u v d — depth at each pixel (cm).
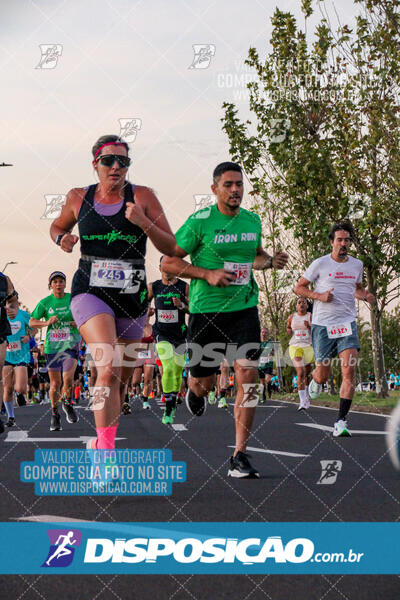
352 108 1839
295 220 1967
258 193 2006
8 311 900
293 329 1430
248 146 1945
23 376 1280
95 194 539
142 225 512
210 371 640
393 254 1861
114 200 537
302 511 438
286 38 1892
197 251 623
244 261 619
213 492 505
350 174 1825
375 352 1883
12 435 973
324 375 970
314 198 1891
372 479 554
